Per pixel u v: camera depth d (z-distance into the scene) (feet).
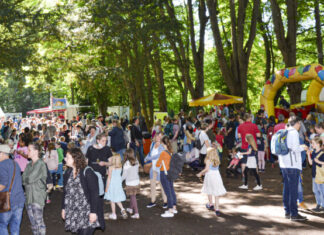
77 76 61.41
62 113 128.77
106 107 114.21
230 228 19.29
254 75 118.32
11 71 45.24
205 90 127.54
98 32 57.26
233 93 65.21
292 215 20.13
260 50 107.76
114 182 21.65
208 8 62.90
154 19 56.54
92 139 32.35
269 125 39.58
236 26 66.95
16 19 40.78
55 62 58.18
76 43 58.44
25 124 92.38
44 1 57.52
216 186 21.79
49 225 21.35
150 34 57.52
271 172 36.17
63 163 34.71
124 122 64.13
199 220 21.02
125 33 53.11
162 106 86.38
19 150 24.61
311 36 85.87
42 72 52.60
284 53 61.67
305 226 19.01
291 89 63.16
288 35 61.26
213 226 19.76
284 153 19.90
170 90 116.57
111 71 61.31
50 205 26.45
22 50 41.55
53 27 48.14
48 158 30.66
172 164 21.75
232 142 41.50
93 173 13.37
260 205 23.93
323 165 20.90
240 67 63.87
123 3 54.90
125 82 67.00
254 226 19.43
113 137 34.76
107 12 55.42
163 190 24.21
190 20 66.95
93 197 13.07
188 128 38.63
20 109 255.29
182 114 52.60
